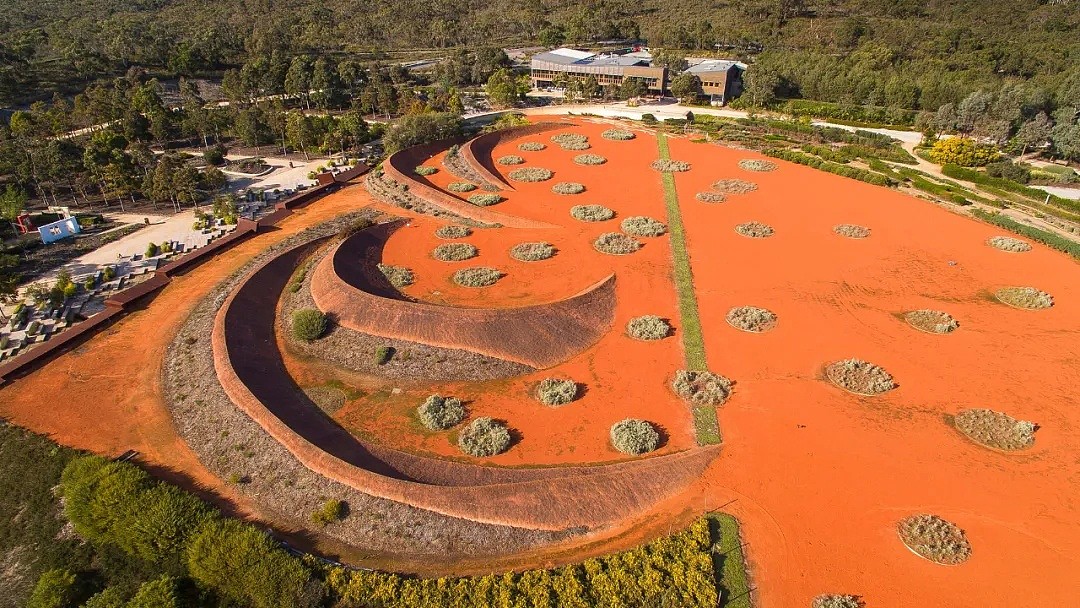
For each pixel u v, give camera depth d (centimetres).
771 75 16625
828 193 11131
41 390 6394
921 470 5222
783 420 5772
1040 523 4741
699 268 8469
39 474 5344
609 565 4353
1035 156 13088
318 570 4356
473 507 4759
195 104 15125
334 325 7031
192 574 4366
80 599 4297
